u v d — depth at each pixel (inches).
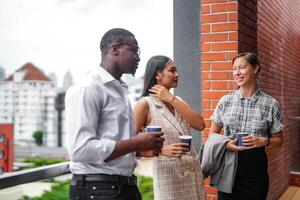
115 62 64.1
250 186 95.6
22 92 1056.8
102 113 61.8
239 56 99.0
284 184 223.9
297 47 291.1
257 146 92.1
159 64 87.6
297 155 271.7
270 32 184.9
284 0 228.4
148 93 89.0
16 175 67.8
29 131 1021.8
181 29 134.5
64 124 64.7
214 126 105.7
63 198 75.7
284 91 229.0
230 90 124.0
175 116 88.3
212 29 127.4
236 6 123.8
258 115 97.0
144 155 75.7
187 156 87.4
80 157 57.2
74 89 59.8
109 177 62.3
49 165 78.9
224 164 97.0
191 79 132.7
